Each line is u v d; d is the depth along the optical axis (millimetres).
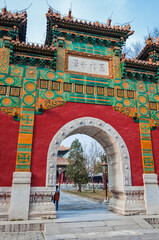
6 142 10500
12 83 11562
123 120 12742
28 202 9703
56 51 12320
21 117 11078
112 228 8961
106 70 13570
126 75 13898
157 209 11312
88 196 27578
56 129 11438
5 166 10125
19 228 8648
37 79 12047
